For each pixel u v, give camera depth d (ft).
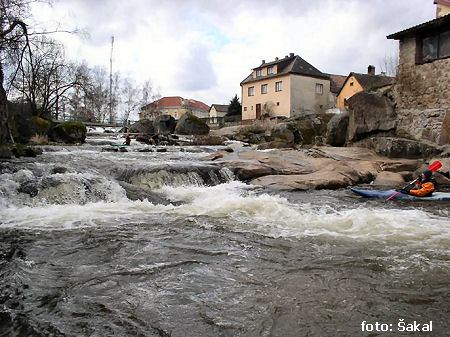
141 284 15.34
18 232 22.31
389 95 67.56
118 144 75.36
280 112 162.40
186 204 30.45
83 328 11.97
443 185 43.96
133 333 11.71
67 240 20.97
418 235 22.07
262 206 28.84
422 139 60.64
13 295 14.23
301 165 49.88
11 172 33.50
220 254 19.03
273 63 165.78
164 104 332.60
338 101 172.55
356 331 11.91
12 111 64.23
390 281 15.76
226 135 99.09
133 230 23.06
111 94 241.35
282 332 11.83
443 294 14.57
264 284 15.44
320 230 23.29
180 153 60.80
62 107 133.39
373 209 30.04
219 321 12.48
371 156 58.75
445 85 57.47
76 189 30.40
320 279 15.99
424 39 61.57
